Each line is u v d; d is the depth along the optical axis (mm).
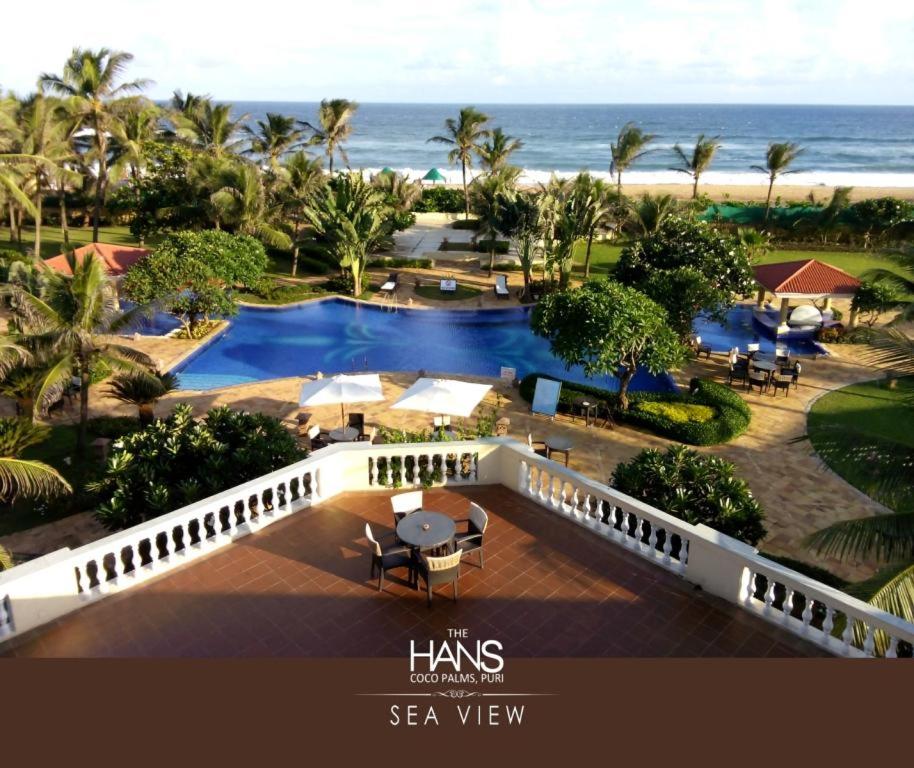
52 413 22938
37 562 9477
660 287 26078
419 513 10945
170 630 9336
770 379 25281
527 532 11781
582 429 22344
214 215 39906
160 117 53656
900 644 8984
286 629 9359
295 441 16391
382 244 47438
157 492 13484
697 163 55094
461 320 36281
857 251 49625
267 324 35062
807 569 14227
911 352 11383
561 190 42469
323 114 57562
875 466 10867
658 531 12609
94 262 18219
